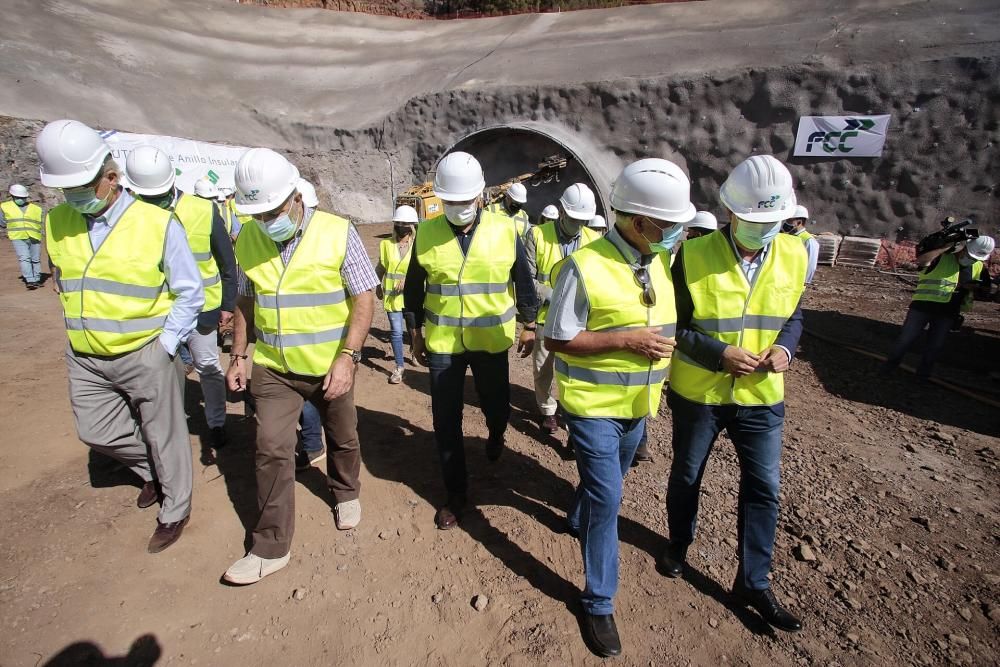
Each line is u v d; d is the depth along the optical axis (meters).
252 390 2.96
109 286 2.85
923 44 13.95
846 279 12.70
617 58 18.34
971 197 13.30
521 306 3.68
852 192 14.34
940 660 2.65
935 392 6.29
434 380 3.49
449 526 3.46
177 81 22.52
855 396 6.13
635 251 2.52
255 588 2.92
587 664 2.56
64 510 3.44
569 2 28.11
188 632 2.64
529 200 17.73
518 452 4.49
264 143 21.25
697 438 2.78
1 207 9.66
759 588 2.81
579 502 3.33
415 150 20.81
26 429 4.43
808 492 4.02
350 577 3.03
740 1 20.91
